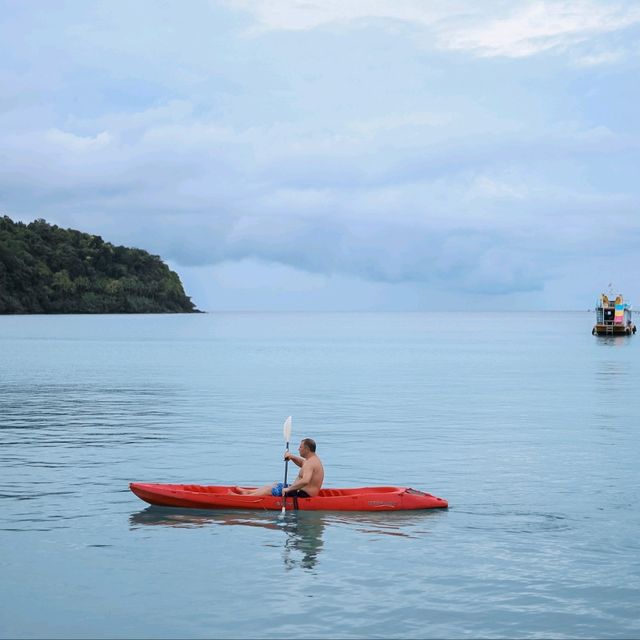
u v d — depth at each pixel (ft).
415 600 35.12
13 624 32.58
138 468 64.18
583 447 74.43
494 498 53.67
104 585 36.83
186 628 32.22
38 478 59.98
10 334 392.47
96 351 256.32
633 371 177.78
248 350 269.44
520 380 154.20
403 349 281.95
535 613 33.81
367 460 67.72
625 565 39.81
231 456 69.77
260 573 38.47
